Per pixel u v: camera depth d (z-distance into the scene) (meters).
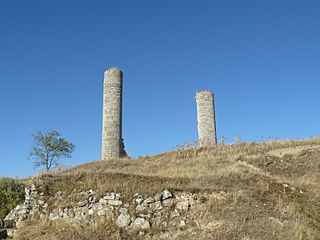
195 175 21.47
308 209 16.83
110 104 40.06
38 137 48.28
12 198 20.16
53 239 15.16
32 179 20.91
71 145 49.88
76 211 17.47
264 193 18.30
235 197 17.11
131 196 17.48
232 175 21.09
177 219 16.34
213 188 18.03
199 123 41.19
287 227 14.67
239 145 34.81
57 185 18.94
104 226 16.14
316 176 22.84
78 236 15.27
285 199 17.72
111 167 32.28
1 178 21.52
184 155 34.09
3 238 16.14
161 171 25.47
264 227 14.67
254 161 27.36
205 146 36.94
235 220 15.35
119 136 39.75
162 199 17.22
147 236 15.55
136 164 33.28
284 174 24.16
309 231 14.50
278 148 31.48
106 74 40.88
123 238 15.35
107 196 17.58
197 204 16.89
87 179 19.11
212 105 41.50
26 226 16.98
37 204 18.23
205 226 15.44
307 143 31.95
